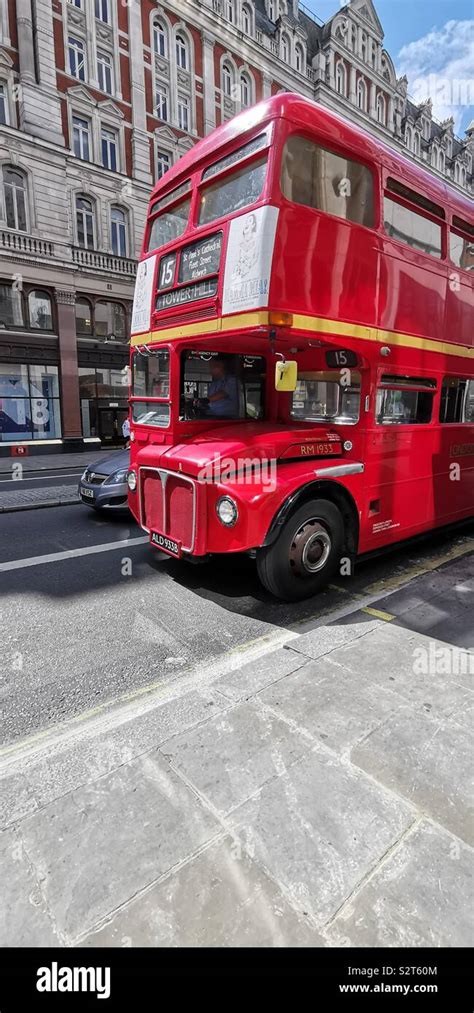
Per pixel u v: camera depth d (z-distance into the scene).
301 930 1.65
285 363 4.37
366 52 29.11
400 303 5.17
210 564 5.98
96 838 2.01
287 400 5.85
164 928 1.67
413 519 5.91
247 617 4.50
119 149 21.53
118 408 22.78
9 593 5.13
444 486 6.35
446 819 2.07
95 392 21.95
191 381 5.25
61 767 2.46
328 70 26.97
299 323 4.14
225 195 4.42
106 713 3.11
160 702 3.20
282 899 1.76
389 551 5.72
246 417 5.82
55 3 19.02
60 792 2.29
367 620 4.04
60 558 6.27
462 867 1.86
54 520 8.45
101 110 20.70
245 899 1.76
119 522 8.27
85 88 20.11
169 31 22.11
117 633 4.22
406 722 2.68
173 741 2.57
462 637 3.69
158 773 2.36
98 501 8.19
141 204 22.34
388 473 5.43
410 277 5.27
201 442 4.94
